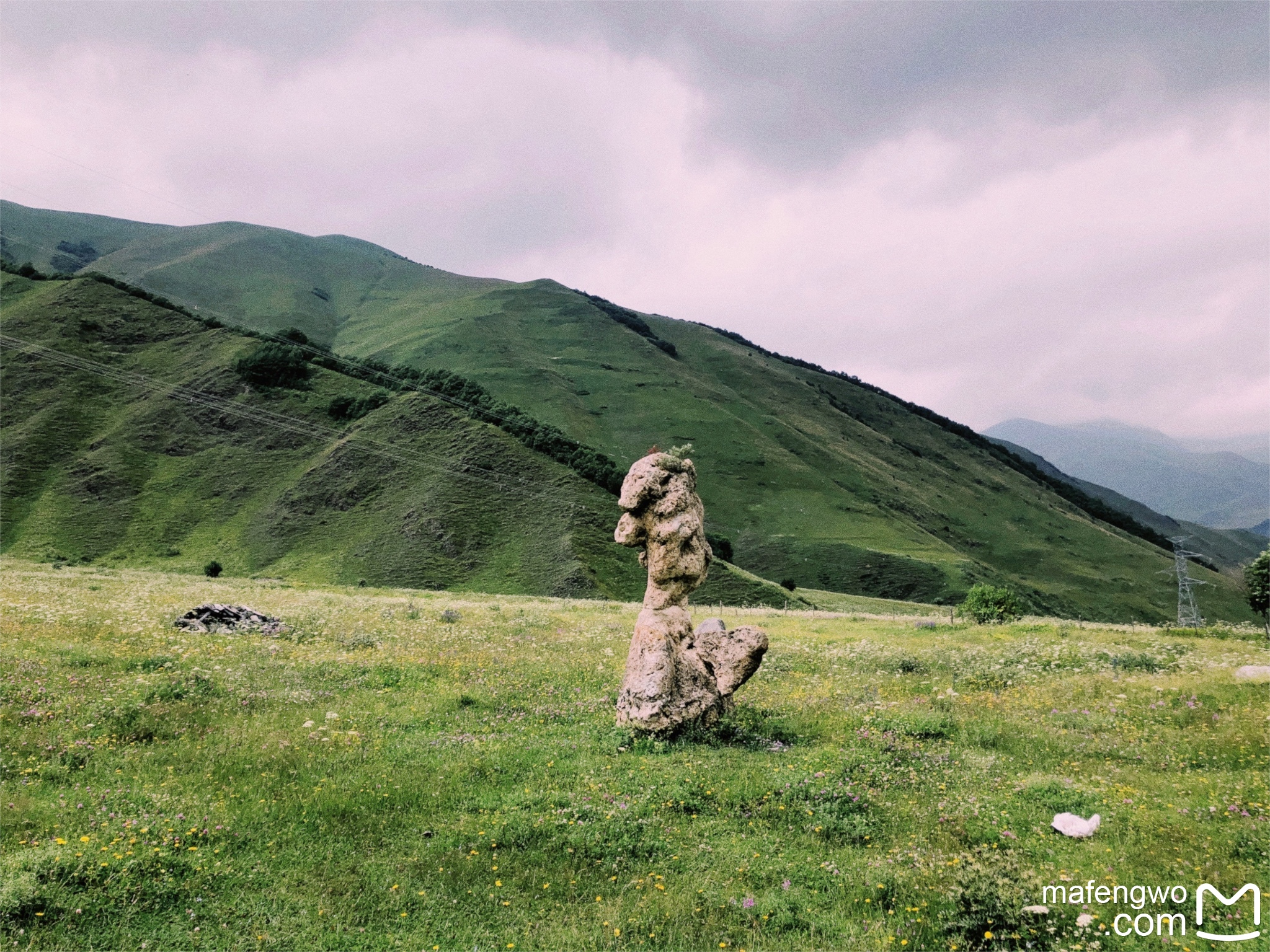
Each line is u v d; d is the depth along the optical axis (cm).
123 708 1486
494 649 2620
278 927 827
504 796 1177
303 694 1791
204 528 13138
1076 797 1204
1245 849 990
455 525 12731
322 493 13862
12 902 791
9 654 1903
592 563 11944
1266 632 3572
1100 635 3562
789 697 2070
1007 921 822
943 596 16712
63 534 12312
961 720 1756
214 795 1142
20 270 19575
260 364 17062
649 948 822
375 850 1012
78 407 15200
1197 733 1602
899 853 1030
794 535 19550
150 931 803
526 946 823
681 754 1423
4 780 1129
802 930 853
